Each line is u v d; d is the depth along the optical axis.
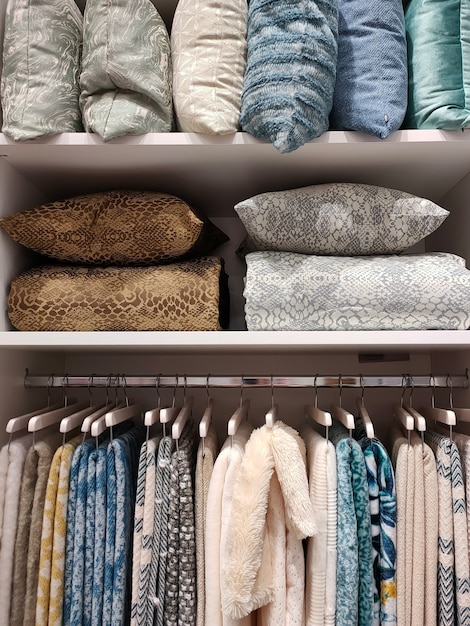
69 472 0.83
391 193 0.90
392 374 1.16
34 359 1.02
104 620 0.80
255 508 0.73
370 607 0.78
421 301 0.84
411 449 0.83
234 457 0.79
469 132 0.82
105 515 0.83
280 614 0.75
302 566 0.78
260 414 1.17
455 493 0.81
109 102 0.82
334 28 0.79
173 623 0.79
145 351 1.05
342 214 0.88
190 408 1.01
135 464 0.94
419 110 0.84
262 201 0.87
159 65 0.83
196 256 1.05
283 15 0.78
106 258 0.93
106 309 0.88
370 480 0.82
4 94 0.83
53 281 0.90
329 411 1.16
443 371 1.09
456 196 1.03
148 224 0.89
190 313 0.88
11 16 0.83
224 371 1.17
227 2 0.83
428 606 0.80
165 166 0.91
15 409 0.93
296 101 0.76
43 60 0.82
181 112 0.82
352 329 0.85
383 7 0.83
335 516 0.79
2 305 0.88
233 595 0.71
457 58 0.82
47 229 0.89
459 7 0.83
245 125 0.80
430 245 1.21
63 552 0.81
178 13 0.86
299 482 0.74
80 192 1.05
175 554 0.80
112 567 0.81
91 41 0.82
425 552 0.81
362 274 0.86
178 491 0.81
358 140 0.82
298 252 0.93
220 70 0.82
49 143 0.82
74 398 1.17
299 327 0.86
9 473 0.82
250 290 0.86
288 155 0.87
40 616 0.78
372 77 0.82
